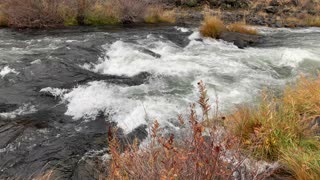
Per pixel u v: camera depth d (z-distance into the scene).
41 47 9.80
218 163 2.46
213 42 11.30
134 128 5.24
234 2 21.33
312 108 4.49
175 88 6.79
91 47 9.52
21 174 4.13
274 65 8.41
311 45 10.72
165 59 8.82
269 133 3.84
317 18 17.39
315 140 3.79
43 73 7.55
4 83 7.05
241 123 4.21
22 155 4.55
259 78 7.36
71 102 6.29
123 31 12.96
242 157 3.23
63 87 6.89
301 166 3.19
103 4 16.08
